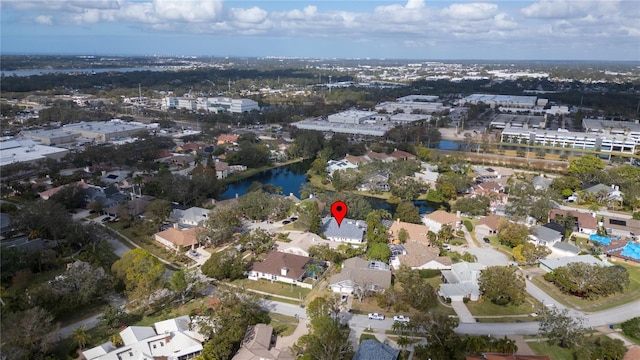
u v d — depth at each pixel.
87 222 147.00
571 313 98.56
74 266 100.50
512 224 137.00
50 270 114.06
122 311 92.00
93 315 95.25
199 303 100.38
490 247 134.88
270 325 91.50
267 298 103.81
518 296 99.75
